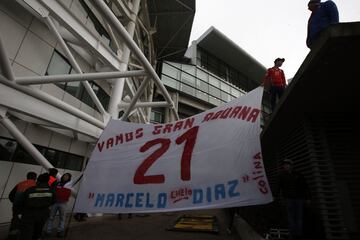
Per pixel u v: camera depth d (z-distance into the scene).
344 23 2.46
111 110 10.34
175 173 2.72
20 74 7.33
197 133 2.89
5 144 7.17
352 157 4.07
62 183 6.01
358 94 3.72
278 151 6.45
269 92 6.42
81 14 10.44
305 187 3.87
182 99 24.78
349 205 3.73
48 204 4.36
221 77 30.53
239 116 2.73
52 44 8.83
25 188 4.70
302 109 4.28
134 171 2.91
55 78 6.36
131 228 7.38
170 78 24.61
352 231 3.55
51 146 9.05
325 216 3.68
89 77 7.02
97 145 3.32
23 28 7.56
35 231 4.31
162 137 3.09
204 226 7.70
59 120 7.77
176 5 19.38
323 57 2.78
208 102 26.47
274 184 6.90
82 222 8.18
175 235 6.42
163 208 2.53
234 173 2.43
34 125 8.24
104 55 9.76
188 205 2.46
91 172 3.10
